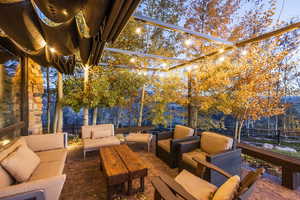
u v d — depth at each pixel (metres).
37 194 1.08
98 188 2.03
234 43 2.60
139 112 5.35
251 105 3.58
